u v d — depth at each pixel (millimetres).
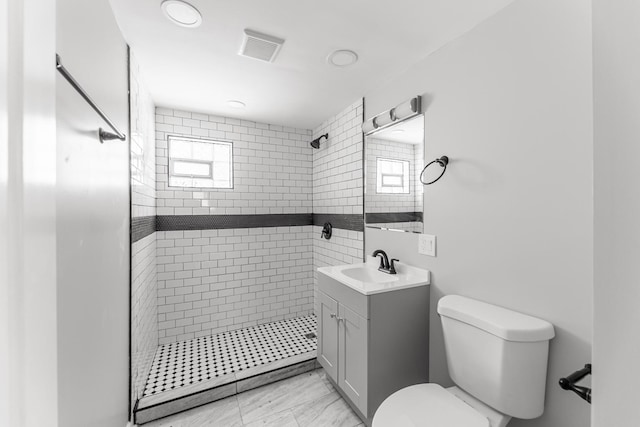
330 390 1884
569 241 1048
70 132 787
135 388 1609
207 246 2598
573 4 1031
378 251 1967
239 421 1611
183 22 1320
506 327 1059
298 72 1819
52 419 414
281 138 2932
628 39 363
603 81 394
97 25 1026
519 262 1206
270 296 2891
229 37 1447
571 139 1039
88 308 922
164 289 2426
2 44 310
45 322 394
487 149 1327
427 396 1201
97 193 1001
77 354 841
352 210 2379
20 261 338
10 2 324
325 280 1897
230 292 2699
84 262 889
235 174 2719
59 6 731
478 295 1380
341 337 1706
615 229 374
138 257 1686
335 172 2625
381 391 1514
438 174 1586
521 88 1188
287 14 1280
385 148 2004
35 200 370
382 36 1453
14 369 328
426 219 1673
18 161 336
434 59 1602
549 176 1102
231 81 1943
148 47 1526
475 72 1379
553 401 1087
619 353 365
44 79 395
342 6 1233
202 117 2570
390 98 1938
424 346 1638
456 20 1333
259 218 2830
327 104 2371
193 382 1848
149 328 2014
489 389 1119
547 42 1103
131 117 1538
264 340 2496
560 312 1072
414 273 1734
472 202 1404
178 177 2537
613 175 378
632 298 352
